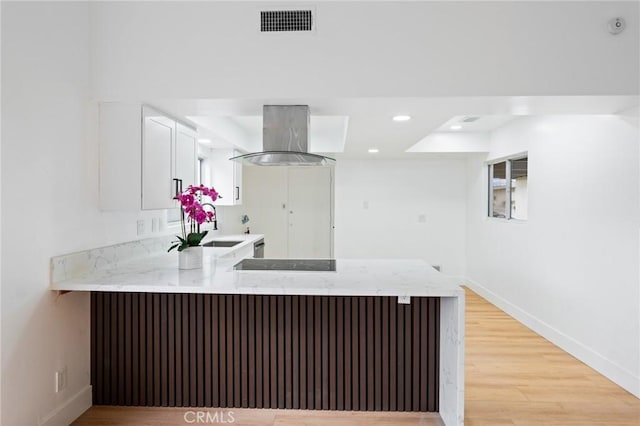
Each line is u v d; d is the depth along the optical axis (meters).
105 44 2.46
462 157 5.94
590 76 2.35
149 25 2.46
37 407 2.08
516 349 3.57
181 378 2.57
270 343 2.55
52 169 2.16
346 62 2.42
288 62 2.43
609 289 2.97
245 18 2.44
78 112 2.37
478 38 2.38
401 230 6.26
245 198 7.05
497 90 2.38
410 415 2.48
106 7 2.46
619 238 2.88
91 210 2.50
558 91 2.36
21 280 1.96
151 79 2.46
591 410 2.52
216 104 2.58
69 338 2.35
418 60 2.40
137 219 3.05
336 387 2.54
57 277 2.19
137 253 3.03
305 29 2.43
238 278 2.30
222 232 5.69
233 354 2.56
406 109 2.72
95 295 2.57
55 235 2.18
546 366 3.19
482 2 2.38
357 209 6.25
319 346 2.54
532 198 4.16
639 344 2.68
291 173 7.07
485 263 5.46
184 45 2.46
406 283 2.19
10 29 1.88
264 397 2.55
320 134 5.42
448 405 2.29
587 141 3.24
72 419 2.35
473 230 5.91
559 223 3.65
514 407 2.55
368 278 2.31
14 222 1.91
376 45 2.41
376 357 2.54
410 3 2.41
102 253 2.59
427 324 2.52
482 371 3.09
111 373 2.58
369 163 6.24
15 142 1.91
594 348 3.14
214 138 4.14
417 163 6.25
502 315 4.66
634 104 2.59
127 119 2.54
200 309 2.55
